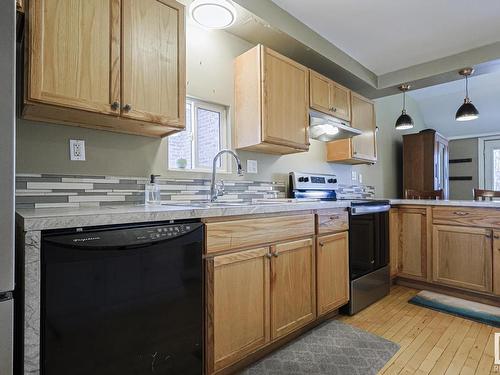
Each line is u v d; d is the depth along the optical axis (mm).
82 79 1370
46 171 1545
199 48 2205
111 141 1771
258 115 2223
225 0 1868
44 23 1279
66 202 1593
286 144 2340
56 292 999
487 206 2580
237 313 1568
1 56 861
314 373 1622
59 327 1003
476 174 6535
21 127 1485
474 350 1859
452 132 6609
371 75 3436
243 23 2232
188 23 2145
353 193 3842
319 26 2559
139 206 1640
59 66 1312
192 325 1376
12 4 885
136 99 1535
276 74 2307
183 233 1336
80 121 1558
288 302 1858
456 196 6785
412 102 5656
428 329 2141
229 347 1527
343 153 3268
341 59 2959
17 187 1464
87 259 1063
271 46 2564
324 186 3076
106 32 1446
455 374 1613
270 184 2719
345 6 2291
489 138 6406
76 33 1358
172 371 1299
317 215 2102
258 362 1723
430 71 3182
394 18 2439
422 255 2996
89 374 1066
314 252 2072
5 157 867
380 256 2746
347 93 3080
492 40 2781
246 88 2314
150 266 1228
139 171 1874
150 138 1930
